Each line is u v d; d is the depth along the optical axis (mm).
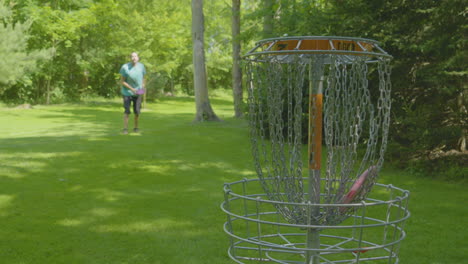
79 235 4062
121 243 3852
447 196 5715
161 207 5090
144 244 3830
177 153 8844
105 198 5469
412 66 7914
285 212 2334
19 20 26109
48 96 29656
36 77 29078
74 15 28000
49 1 28844
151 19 30328
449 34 6969
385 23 7844
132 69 11695
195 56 16172
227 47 40969
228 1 38188
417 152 7496
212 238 3998
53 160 7664
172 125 15258
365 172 2285
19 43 24516
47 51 25625
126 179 6551
